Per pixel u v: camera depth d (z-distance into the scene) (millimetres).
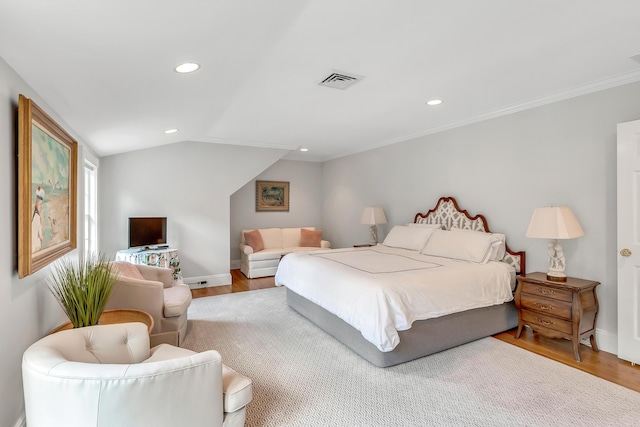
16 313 1639
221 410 1427
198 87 2441
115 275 2402
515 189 3408
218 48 1826
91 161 3730
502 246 3428
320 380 2309
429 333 2654
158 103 2648
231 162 5246
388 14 1653
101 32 1420
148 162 4684
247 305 4090
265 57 2102
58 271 2164
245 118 3771
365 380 2305
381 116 3717
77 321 1875
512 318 3193
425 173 4508
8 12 1160
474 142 3824
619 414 1910
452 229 3920
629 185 2510
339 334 2936
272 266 5805
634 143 2479
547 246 3148
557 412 1935
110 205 4457
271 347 2855
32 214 1739
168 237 4844
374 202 5535
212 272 5137
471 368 2463
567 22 1786
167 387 1255
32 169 1747
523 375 2357
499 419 1875
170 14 1374
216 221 5156
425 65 2326
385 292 2391
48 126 1983
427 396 2105
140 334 1713
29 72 1688
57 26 1309
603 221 2768
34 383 1201
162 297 2738
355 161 6012
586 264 2879
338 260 3424
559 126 3039
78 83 1956
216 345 2896
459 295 2748
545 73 2523
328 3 1529
